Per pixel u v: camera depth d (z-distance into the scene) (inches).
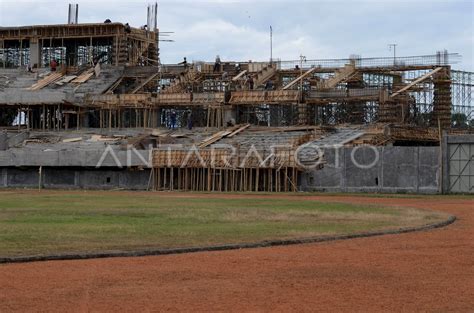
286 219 1699.1
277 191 3607.3
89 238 1249.4
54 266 973.2
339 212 1947.6
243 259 1045.8
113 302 747.4
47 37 5497.1
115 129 4603.8
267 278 888.9
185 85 4886.8
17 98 4704.7
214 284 848.3
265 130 4220.0
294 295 788.0
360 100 4276.6
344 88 4461.1
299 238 1273.4
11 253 1055.6
